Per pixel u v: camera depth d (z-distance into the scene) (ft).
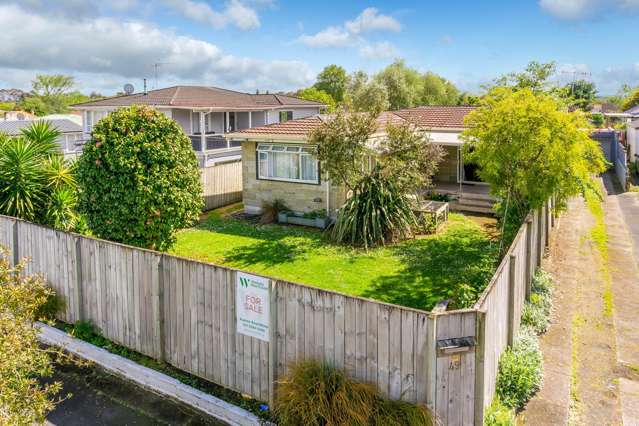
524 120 36.47
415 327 18.35
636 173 92.27
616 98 242.17
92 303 29.14
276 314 21.80
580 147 37.42
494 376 22.16
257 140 61.05
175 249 48.06
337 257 45.32
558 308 32.78
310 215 57.88
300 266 42.96
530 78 53.57
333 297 20.10
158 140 36.86
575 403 22.75
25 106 239.91
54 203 41.06
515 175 38.78
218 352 23.89
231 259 45.09
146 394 24.70
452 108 84.89
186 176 38.42
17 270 18.97
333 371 20.01
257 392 22.77
